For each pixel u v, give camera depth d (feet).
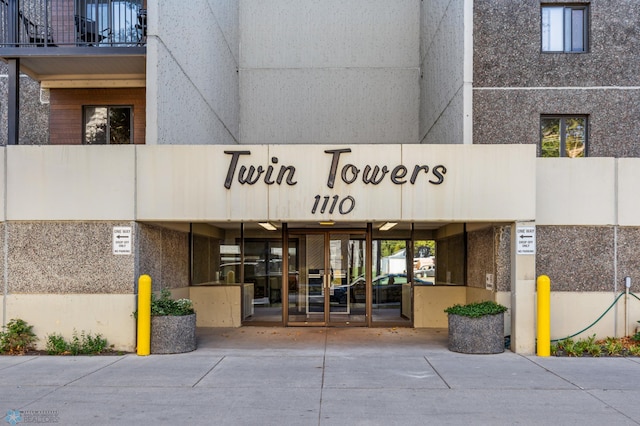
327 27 58.85
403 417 21.91
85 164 34.88
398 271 48.06
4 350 34.06
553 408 23.08
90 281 34.78
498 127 44.62
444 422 21.34
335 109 58.39
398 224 46.09
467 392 25.49
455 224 44.19
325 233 47.93
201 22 45.68
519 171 34.60
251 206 34.68
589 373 29.25
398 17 58.59
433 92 51.37
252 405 23.43
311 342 38.93
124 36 44.32
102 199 34.71
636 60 44.78
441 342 39.04
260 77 58.90
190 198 34.71
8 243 34.96
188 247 47.16
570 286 37.27
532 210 34.50
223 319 47.16
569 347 34.35
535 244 36.32
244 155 34.83
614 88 44.75
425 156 34.68
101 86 45.50
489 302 36.17
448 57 45.62
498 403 23.79
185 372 29.27
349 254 47.91
